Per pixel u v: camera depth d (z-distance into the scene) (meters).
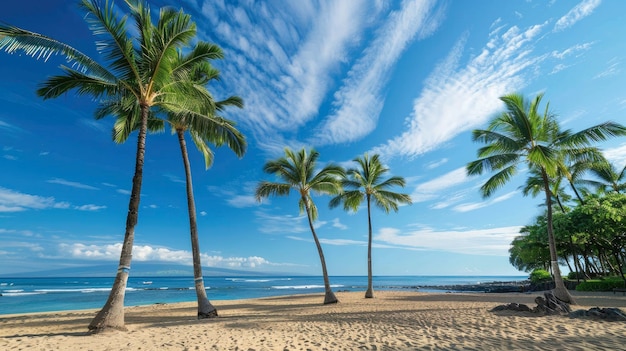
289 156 19.72
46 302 29.36
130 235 9.12
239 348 6.41
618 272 28.84
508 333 7.02
